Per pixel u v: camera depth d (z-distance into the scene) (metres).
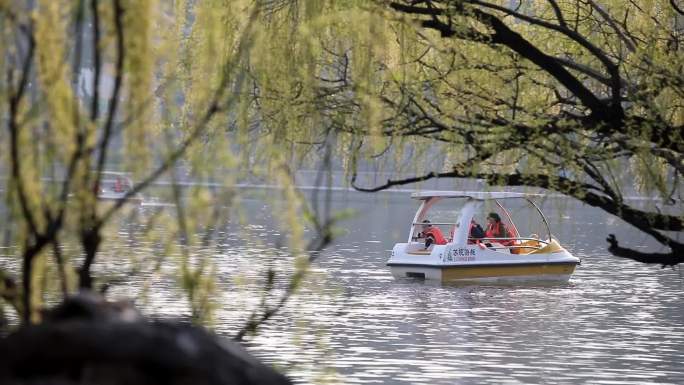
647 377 65.62
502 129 33.03
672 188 34.47
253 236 19.14
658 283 121.44
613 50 36.38
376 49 30.47
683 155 34.50
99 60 14.64
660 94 34.34
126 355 8.12
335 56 33.25
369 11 30.67
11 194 14.88
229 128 20.78
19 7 14.95
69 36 15.05
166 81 16.50
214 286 17.67
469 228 119.94
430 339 79.12
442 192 122.25
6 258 14.97
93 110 14.63
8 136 14.88
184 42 22.17
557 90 35.19
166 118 16.53
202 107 17.91
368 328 81.38
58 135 14.84
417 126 33.72
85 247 14.80
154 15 15.48
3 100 14.93
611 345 78.25
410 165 34.91
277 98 32.50
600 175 34.19
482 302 103.44
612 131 33.19
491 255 120.06
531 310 98.38
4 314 14.74
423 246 122.06
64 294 14.84
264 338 68.44
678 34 35.06
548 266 120.94
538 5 37.78
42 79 14.84
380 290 108.81
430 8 32.59
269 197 18.31
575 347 77.12
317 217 18.38
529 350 75.56
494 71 34.09
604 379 65.06
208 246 17.39
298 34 31.84
